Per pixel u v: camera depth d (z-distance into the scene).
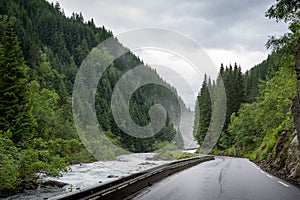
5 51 25.39
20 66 26.23
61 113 44.81
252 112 49.31
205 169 20.17
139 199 8.50
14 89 24.83
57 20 127.25
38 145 24.92
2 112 24.39
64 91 60.56
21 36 75.62
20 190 17.50
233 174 16.20
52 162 20.64
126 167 32.72
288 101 30.25
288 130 21.83
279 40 16.28
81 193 6.27
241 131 54.78
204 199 8.34
